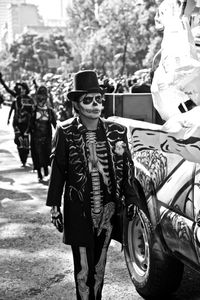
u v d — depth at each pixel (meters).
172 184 3.59
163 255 3.91
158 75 3.86
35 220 6.71
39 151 9.09
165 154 3.72
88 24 73.12
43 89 9.12
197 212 3.23
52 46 110.81
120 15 52.56
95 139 3.43
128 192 3.52
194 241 3.25
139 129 3.22
